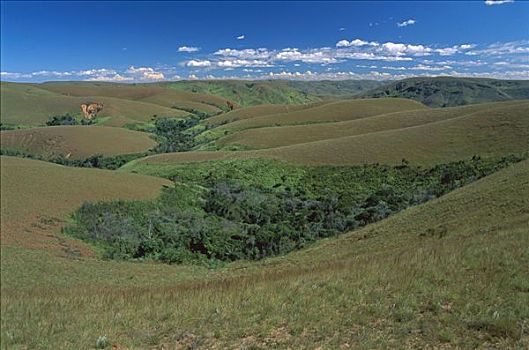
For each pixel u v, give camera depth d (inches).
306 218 1993.1
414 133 2955.2
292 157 3019.2
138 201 2153.1
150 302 463.2
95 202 2039.9
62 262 1250.6
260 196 2453.2
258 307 392.2
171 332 366.6
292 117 5502.0
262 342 328.5
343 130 4028.1
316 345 314.5
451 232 791.7
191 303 428.5
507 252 451.8
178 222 1977.1
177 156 3565.5
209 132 5502.0
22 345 370.9
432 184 2261.3
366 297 384.2
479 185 1117.1
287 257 1069.8
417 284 397.7
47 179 2256.4
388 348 298.2
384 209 1819.6
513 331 299.1
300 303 389.1
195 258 1553.9
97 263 1306.6
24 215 1770.4
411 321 333.1
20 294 685.9
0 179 2172.7
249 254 1601.9
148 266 1321.4
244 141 4104.3
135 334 370.3
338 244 1035.9
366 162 2696.9
